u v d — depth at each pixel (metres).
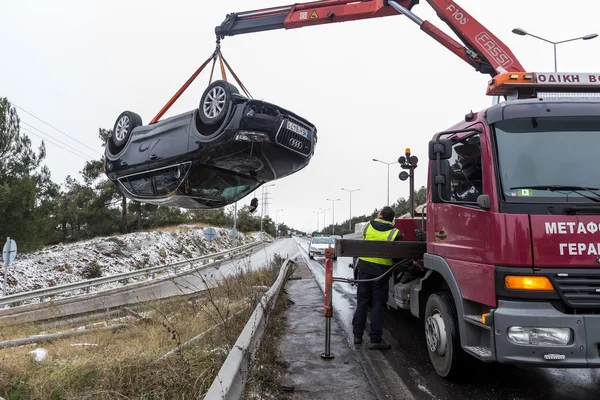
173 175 8.05
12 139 20.88
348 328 7.32
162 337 6.23
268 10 9.80
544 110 4.20
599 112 4.18
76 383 4.46
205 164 7.83
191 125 7.68
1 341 7.28
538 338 3.65
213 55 9.65
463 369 4.71
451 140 5.09
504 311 3.76
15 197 18.67
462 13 8.01
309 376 4.89
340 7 9.26
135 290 16.84
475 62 8.05
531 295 3.69
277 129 7.32
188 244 36.72
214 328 5.99
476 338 4.33
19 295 13.08
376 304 6.13
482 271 4.05
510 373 5.04
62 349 6.05
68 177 36.38
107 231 34.00
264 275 13.26
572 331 3.60
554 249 3.72
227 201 8.82
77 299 14.92
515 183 3.98
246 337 4.46
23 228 18.75
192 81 9.51
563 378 4.87
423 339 6.68
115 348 5.69
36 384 4.51
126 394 4.09
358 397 4.30
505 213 3.89
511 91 5.27
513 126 4.19
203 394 3.86
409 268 6.53
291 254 34.19
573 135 4.11
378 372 5.07
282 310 8.66
